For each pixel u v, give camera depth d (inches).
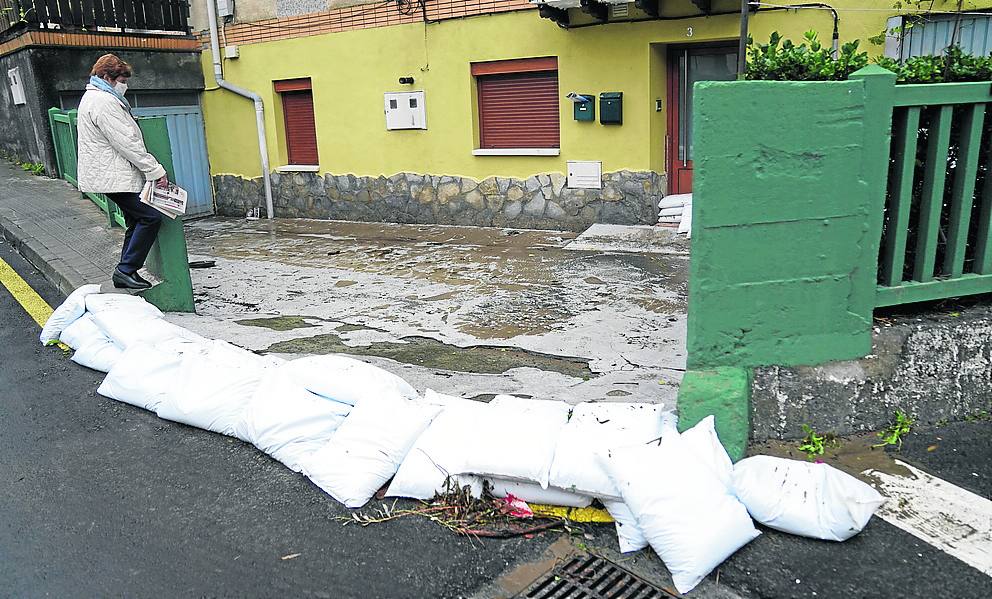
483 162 384.8
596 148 350.3
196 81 478.9
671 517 104.9
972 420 143.0
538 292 261.7
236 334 218.4
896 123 132.6
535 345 205.5
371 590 106.2
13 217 331.0
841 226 130.2
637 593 103.7
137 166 213.8
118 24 440.1
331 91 428.1
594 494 114.8
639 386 166.9
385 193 423.5
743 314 131.2
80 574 111.5
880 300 136.9
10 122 467.2
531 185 372.8
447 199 401.4
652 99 333.1
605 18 326.6
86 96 208.4
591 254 312.7
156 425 159.5
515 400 137.8
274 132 459.2
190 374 160.4
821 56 150.2
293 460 137.6
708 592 102.6
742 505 111.3
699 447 115.2
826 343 135.0
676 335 209.2
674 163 349.7
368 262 326.6
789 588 102.2
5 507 130.3
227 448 148.2
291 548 116.0
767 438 136.2
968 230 142.8
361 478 126.5
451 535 117.5
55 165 423.8
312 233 409.4
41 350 205.0
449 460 124.8
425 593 105.4
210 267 330.0
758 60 154.9
